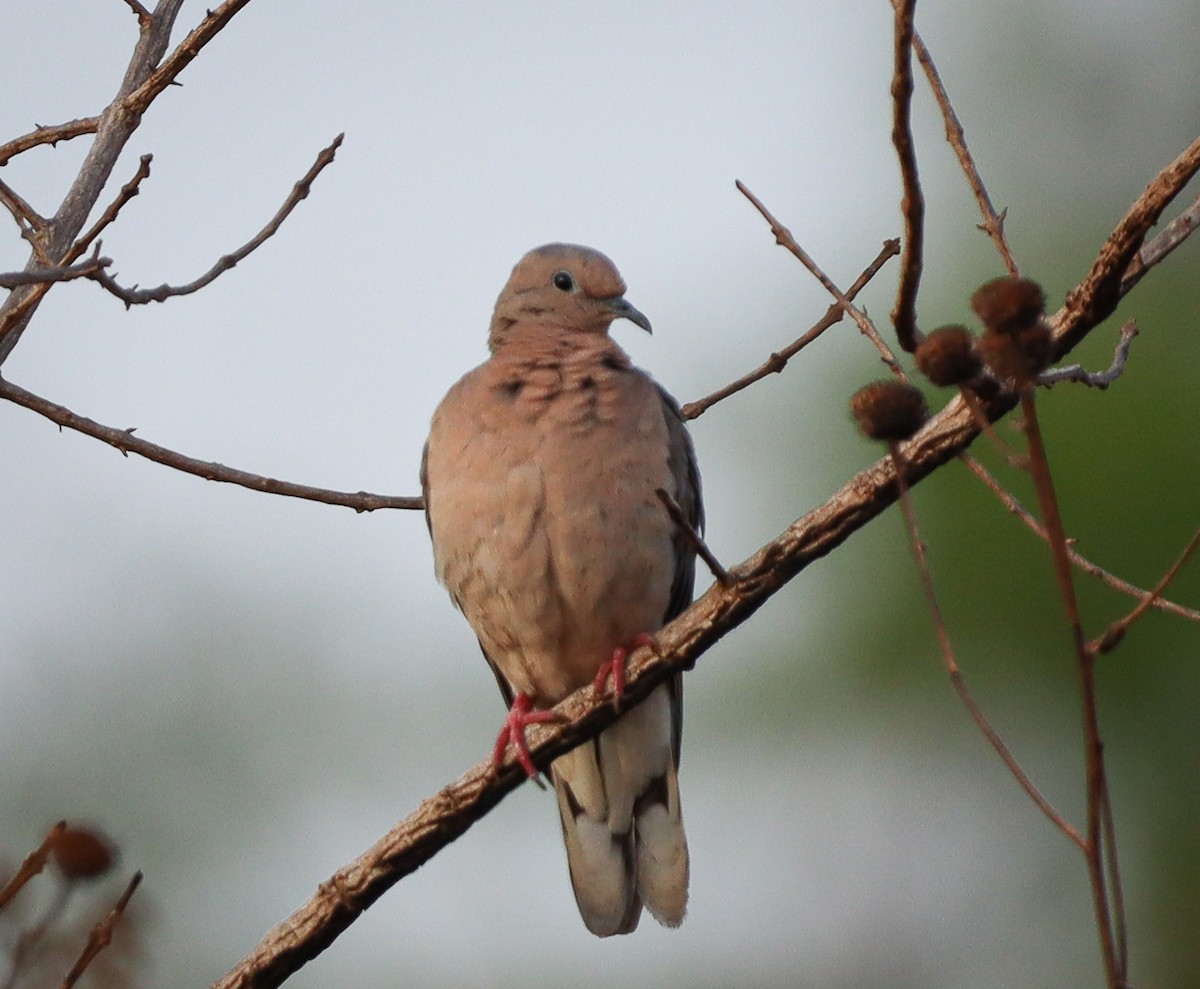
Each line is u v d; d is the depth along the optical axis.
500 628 10.60
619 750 10.65
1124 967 5.09
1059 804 14.84
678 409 10.92
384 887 8.60
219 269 8.18
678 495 10.59
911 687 14.84
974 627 14.52
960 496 14.61
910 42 6.30
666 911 10.58
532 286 11.67
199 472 9.33
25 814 14.78
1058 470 14.30
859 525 7.72
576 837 10.77
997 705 14.74
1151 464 14.11
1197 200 7.11
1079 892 14.76
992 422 7.27
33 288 8.38
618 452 10.10
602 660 10.67
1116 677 14.24
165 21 9.06
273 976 8.43
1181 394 14.35
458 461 10.27
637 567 10.17
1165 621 13.98
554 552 10.10
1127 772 14.42
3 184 8.57
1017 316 5.35
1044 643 14.32
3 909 6.19
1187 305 14.84
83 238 8.27
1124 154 17.98
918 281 6.72
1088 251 16.33
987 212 7.48
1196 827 14.12
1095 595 14.15
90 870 6.32
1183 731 14.17
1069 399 14.55
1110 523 14.12
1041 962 14.82
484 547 10.20
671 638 8.51
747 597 8.09
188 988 14.31
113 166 8.73
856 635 15.08
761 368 10.45
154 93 8.77
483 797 8.74
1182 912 14.24
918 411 5.73
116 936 7.14
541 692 11.05
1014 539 14.36
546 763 8.91
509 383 10.32
